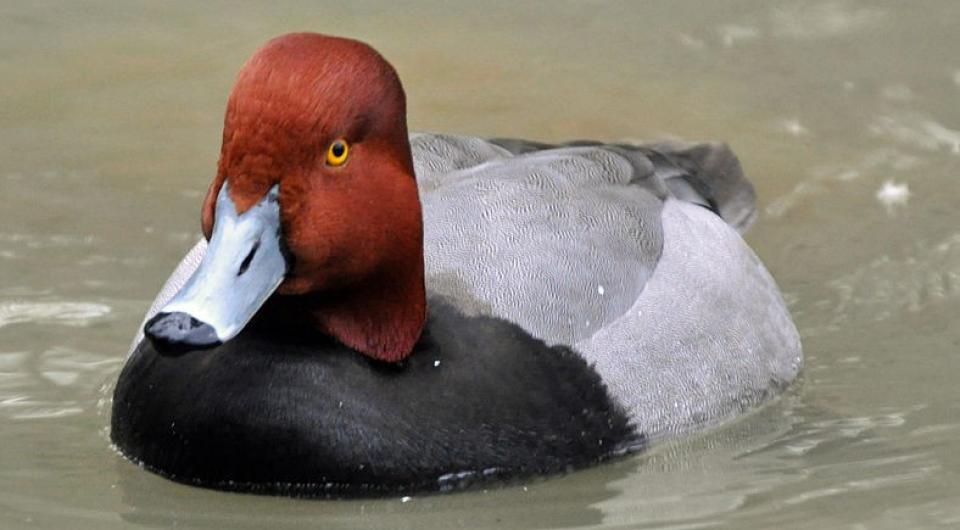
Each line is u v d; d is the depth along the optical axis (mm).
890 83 15852
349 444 9328
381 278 9312
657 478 10102
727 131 15102
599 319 10289
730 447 10578
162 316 8359
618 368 10234
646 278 10680
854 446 10570
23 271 12547
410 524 9438
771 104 15562
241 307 8508
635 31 16750
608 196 10930
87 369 11359
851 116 15352
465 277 10039
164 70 15797
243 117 8688
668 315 10641
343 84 8859
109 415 10742
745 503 9758
